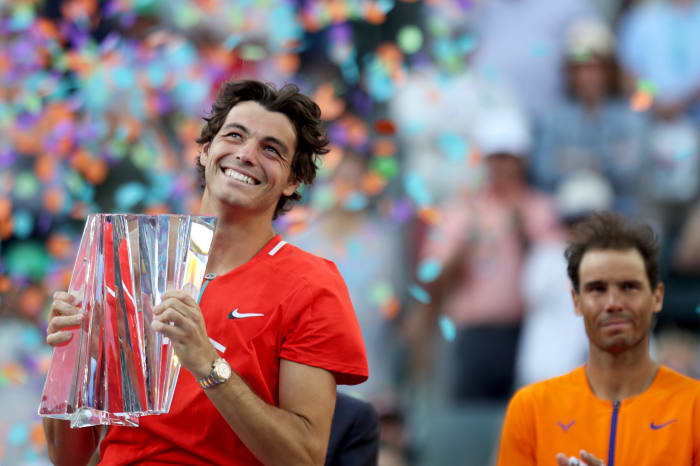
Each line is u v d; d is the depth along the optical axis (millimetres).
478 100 26438
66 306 10742
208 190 11539
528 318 24234
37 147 21984
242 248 11445
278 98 11500
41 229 23688
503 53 27609
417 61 26969
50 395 10711
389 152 24328
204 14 24781
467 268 24609
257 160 11297
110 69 22078
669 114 27766
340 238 24172
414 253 25094
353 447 13172
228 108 11711
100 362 10648
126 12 23531
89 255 10828
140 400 10570
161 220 10766
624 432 12148
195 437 10898
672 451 11953
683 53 28141
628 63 28562
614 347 12266
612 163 26719
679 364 23688
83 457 11781
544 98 27375
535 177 26734
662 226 26484
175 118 23375
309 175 11773
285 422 10578
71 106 21922
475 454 23234
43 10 24641
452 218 24984
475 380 24156
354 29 27188
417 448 23469
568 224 25188
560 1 28047
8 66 21891
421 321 24609
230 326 11008
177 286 10648
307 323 11039
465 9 26812
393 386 24250
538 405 12609
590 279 12391
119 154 22094
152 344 10625
